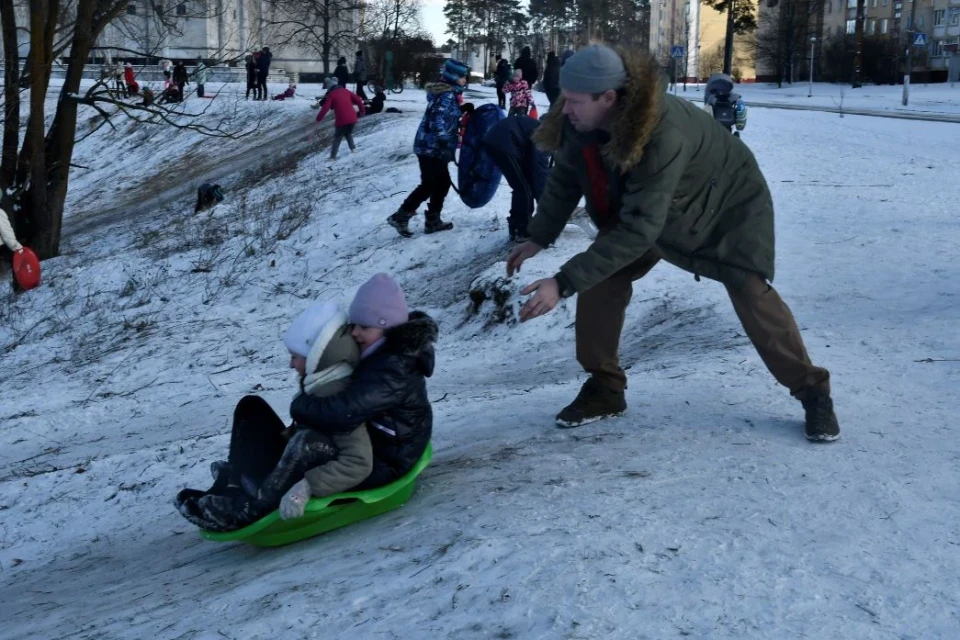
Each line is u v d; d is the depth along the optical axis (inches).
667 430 191.0
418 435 164.9
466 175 459.8
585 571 123.8
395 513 163.3
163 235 690.2
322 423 154.3
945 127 1037.8
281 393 343.0
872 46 2716.5
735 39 3585.1
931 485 153.6
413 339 156.6
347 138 831.7
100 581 181.3
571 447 186.7
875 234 434.9
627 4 3727.9
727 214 172.1
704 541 132.5
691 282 362.6
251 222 636.1
